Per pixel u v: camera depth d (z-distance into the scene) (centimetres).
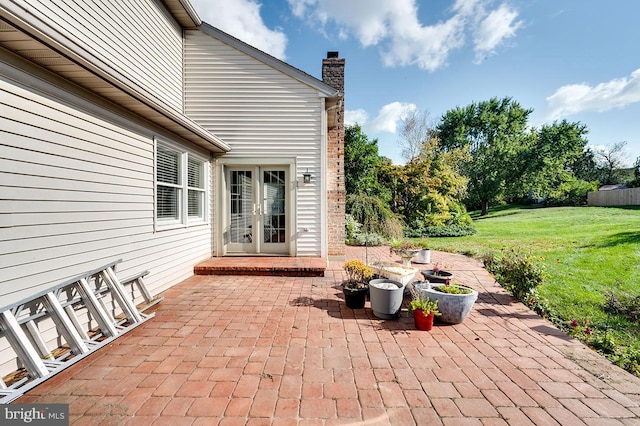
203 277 563
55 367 243
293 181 666
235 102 664
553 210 2184
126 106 381
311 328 339
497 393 224
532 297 437
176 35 644
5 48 241
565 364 268
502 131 2762
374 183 1730
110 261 361
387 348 294
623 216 1522
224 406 206
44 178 276
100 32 436
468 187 2598
